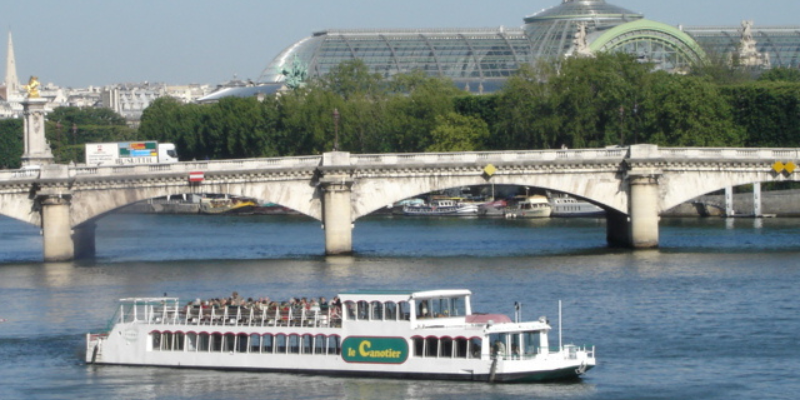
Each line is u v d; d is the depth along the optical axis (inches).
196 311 6909.5
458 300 6555.1
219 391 6358.3
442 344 6392.7
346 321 6545.3
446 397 6112.2
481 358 6318.9
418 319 6441.9
